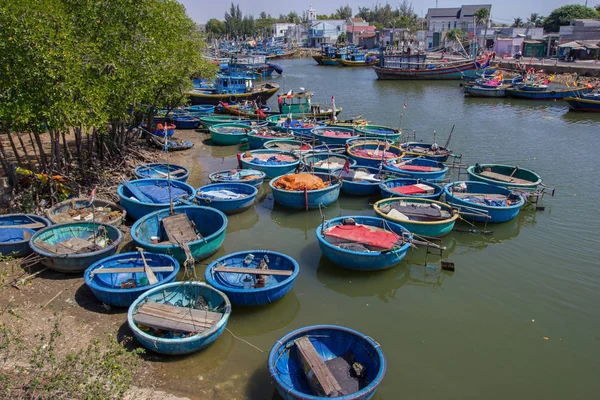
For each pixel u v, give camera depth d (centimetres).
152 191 2142
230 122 3794
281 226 2102
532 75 6775
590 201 2336
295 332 1145
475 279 1644
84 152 2544
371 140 3259
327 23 15662
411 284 1619
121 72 2011
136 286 1412
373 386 976
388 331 1355
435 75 7800
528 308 1474
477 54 9775
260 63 8419
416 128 4125
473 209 2005
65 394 923
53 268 1511
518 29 11544
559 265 1731
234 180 2398
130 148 2836
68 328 1260
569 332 1360
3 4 1577
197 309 1272
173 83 2956
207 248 1641
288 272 1437
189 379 1130
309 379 1064
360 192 2412
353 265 1619
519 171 2500
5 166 1934
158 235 1812
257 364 1198
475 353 1269
